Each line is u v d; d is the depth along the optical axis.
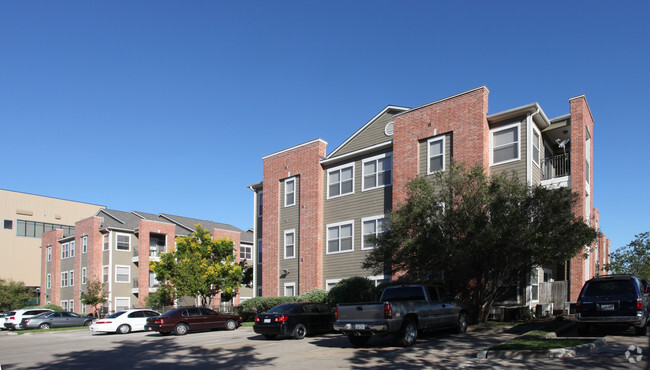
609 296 14.62
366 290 23.25
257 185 34.84
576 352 11.73
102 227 48.62
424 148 24.53
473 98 22.89
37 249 65.38
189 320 24.69
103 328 27.23
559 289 22.39
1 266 61.78
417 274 19.31
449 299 17.02
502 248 17.62
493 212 17.56
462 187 18.70
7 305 53.12
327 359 13.21
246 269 43.22
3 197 63.06
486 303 19.38
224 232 49.75
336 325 15.19
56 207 68.12
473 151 22.44
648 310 15.35
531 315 21.20
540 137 23.88
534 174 22.28
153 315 29.20
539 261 18.08
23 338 26.50
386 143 26.48
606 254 36.38
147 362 14.42
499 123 22.72
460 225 17.64
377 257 19.56
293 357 13.92
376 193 26.91
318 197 29.39
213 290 38.84
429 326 15.54
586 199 24.52
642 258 31.03
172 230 49.78
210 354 15.48
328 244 28.84
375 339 17.08
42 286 57.69
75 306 50.16
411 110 25.27
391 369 11.39
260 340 19.16
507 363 11.19
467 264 20.42
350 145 29.53
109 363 14.52
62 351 18.25
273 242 31.70
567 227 17.00
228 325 25.98
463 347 13.98
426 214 18.48
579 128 22.64
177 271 37.19
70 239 54.22
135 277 48.47
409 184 19.66
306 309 19.75
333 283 28.06
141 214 54.03
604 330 16.02
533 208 17.61
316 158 29.95
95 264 48.12
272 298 28.20
